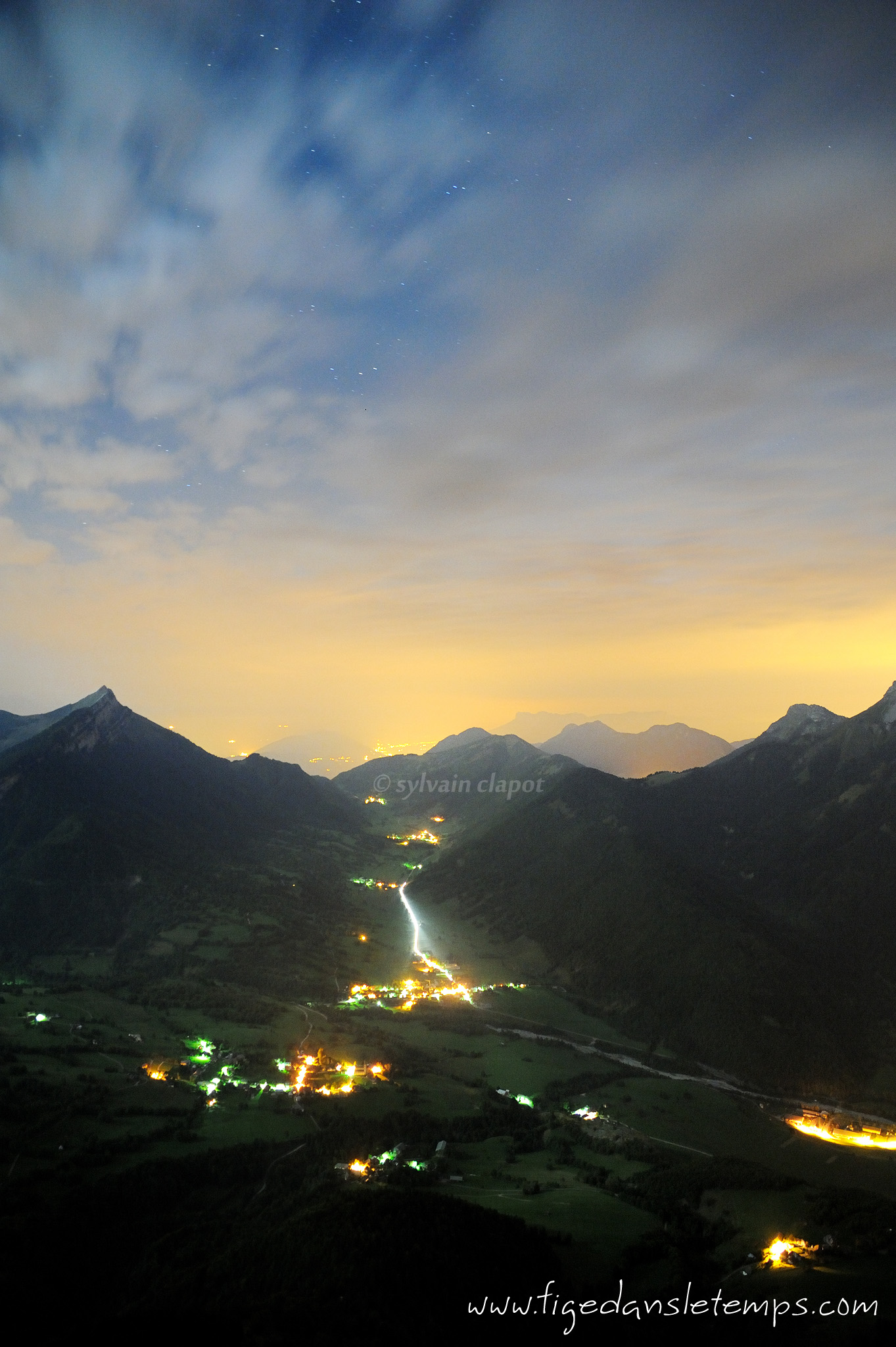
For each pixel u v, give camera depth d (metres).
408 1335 64.25
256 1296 69.81
